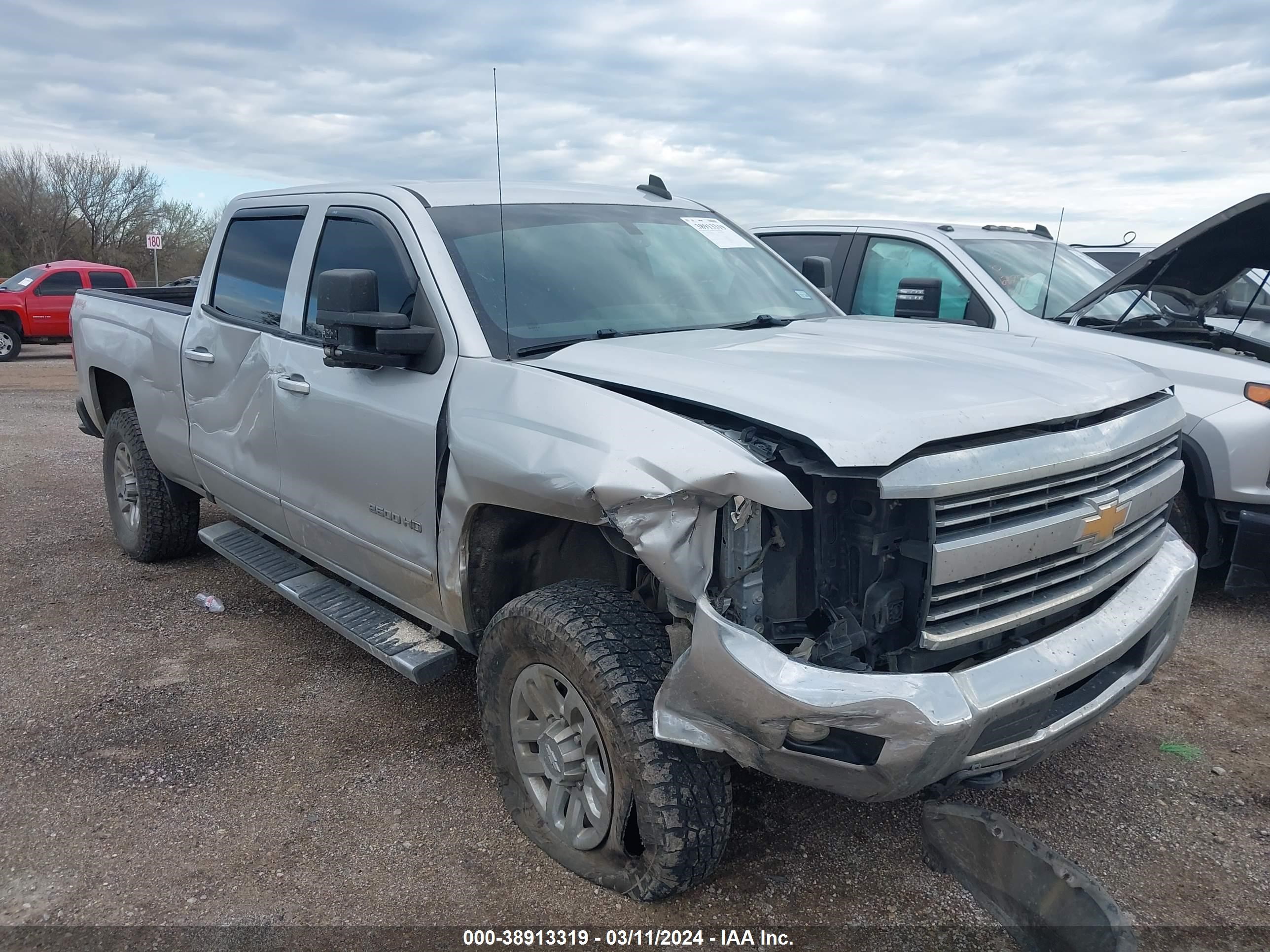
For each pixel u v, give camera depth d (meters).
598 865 2.78
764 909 2.71
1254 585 4.67
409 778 3.44
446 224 3.48
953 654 2.53
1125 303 5.97
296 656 4.52
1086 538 2.66
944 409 2.47
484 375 2.99
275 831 3.13
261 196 4.64
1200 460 4.69
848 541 2.47
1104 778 3.42
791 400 2.47
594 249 3.71
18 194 44.69
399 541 3.35
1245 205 4.31
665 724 2.44
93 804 3.29
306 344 3.86
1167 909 2.73
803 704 2.21
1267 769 3.46
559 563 3.22
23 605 5.19
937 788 2.55
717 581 2.41
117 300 5.73
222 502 4.78
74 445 9.92
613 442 2.48
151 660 4.48
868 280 6.25
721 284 3.94
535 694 2.86
